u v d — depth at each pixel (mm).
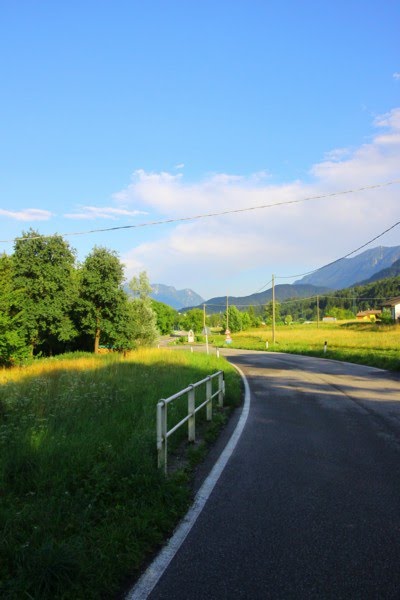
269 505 4621
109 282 30562
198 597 2994
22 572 3014
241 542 3781
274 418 9609
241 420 9406
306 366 24125
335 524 4137
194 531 4004
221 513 4414
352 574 3266
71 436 6051
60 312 29406
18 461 4977
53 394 9688
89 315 30797
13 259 29016
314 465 6082
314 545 3717
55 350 35719
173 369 16594
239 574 3277
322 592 3037
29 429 6156
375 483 5305
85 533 3676
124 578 3246
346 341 43312
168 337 108500
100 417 7469
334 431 8234
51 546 3199
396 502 4691
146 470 4977
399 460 6285
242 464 6148
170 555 3568
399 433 7980
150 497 4551
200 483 5340
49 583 2973
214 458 6473
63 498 4238
